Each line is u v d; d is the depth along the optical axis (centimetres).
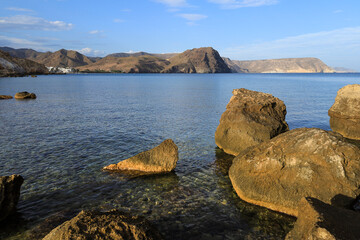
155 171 1364
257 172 1065
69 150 1698
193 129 2383
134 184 1218
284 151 1058
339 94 2217
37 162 1472
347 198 895
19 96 4809
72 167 1408
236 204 1045
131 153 1661
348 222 647
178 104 4266
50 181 1229
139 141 1944
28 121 2648
